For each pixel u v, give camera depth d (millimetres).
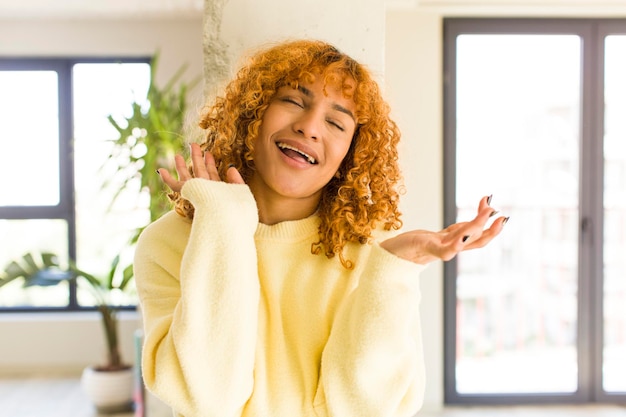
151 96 3975
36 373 5023
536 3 3869
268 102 1021
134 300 5125
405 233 906
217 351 895
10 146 5082
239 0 1356
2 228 5109
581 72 4125
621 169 4367
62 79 5059
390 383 955
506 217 826
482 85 4250
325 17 1362
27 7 4535
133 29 4910
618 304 4531
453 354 4203
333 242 1032
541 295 4520
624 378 4449
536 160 4320
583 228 4219
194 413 916
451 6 3881
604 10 3922
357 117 1029
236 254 892
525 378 4496
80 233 5121
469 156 4309
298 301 1022
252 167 1067
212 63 1363
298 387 978
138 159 3695
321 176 1012
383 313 894
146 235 1074
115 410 4199
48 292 5184
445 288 4180
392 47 3967
